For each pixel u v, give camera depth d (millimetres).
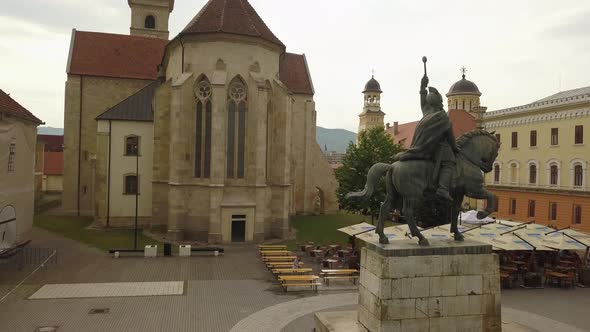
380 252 14773
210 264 32594
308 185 65875
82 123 58188
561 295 26188
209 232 40219
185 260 33812
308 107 66125
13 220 33469
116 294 24703
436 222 41125
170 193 41531
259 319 20812
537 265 33188
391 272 14469
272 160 44062
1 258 30375
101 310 21922
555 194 54844
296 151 65562
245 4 45875
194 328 19578
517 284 28703
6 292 24672
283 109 43719
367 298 15656
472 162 15898
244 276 29219
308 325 19938
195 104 41688
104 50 60969
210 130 41438
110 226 47938
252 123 41594
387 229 31844
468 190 15711
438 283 14805
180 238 41500
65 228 46969
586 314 22172
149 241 40750
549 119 56281
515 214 61344
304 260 34906
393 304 14469
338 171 51469
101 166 47594
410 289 14594
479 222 35125
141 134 48562
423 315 14672
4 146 31500
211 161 40156
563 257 33031
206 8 43656
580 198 51594
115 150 48031
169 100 44938
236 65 41312
